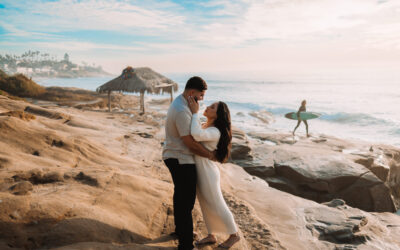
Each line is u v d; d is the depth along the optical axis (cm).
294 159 1009
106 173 405
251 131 1703
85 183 369
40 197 289
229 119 294
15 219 245
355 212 481
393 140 1761
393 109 3394
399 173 1159
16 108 1057
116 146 830
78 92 3528
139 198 364
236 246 317
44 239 240
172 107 273
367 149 1241
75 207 286
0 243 221
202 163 285
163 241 298
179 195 279
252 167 968
